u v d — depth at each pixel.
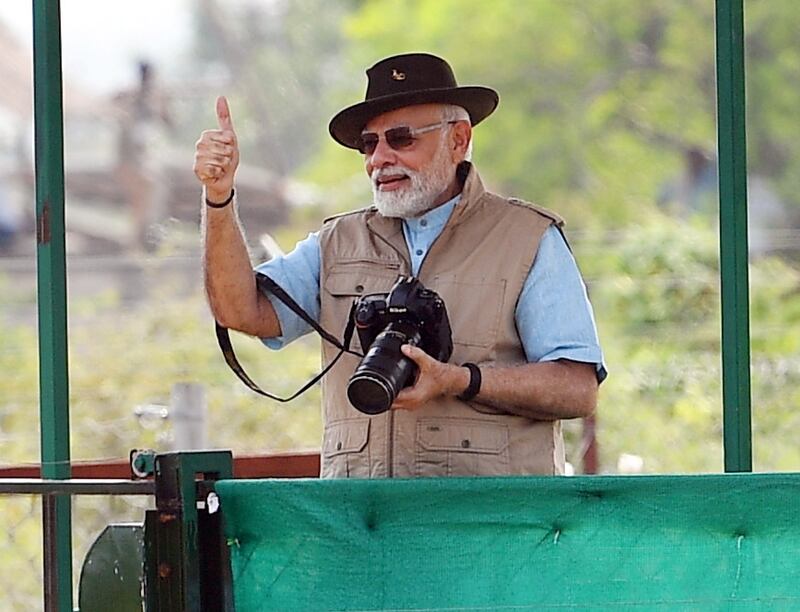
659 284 32.69
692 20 48.06
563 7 48.88
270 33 52.91
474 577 6.96
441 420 9.00
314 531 6.86
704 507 7.13
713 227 43.66
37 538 15.49
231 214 9.09
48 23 10.41
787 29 44.97
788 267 35.09
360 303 8.53
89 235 46.47
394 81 9.45
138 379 25.86
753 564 7.15
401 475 9.02
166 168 48.34
